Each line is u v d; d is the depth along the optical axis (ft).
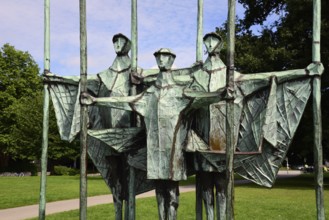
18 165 155.84
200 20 23.43
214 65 21.18
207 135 20.52
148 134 19.81
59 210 46.06
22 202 52.49
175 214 20.17
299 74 19.88
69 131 24.20
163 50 19.74
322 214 18.60
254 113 20.85
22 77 150.20
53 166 147.74
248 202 49.70
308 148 75.56
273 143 20.38
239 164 20.45
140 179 22.89
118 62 22.72
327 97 74.23
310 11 69.87
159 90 19.84
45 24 24.14
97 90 23.16
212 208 21.11
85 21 19.27
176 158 19.60
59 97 24.32
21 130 140.77
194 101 19.12
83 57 19.20
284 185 79.36
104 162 23.53
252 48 77.30
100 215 40.57
